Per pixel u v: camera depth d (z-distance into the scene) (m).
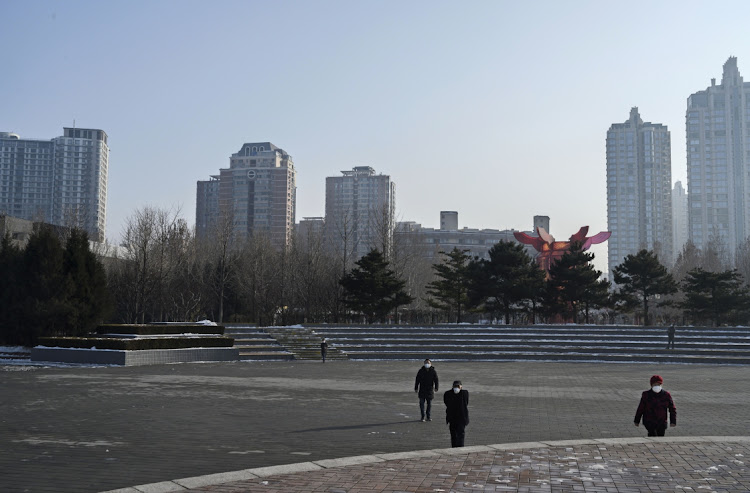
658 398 13.67
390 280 58.50
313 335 51.00
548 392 26.11
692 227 184.12
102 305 47.03
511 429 16.95
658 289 60.34
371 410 20.44
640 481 10.14
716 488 9.76
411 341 49.75
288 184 185.00
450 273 62.12
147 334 42.06
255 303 65.56
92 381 28.48
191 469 11.55
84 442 14.20
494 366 39.91
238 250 74.12
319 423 17.61
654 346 47.94
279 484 9.81
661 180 198.88
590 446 12.97
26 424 16.75
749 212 178.38
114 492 9.24
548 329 54.28
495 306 61.97
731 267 112.38
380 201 195.88
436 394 25.33
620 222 198.62
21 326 44.25
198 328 44.94
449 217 178.62
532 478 10.28
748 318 60.97
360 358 44.47
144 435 15.23
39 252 44.84
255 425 17.06
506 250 61.50
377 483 9.91
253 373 33.38
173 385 27.09
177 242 66.12
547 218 180.38
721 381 31.16
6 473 11.08
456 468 10.98
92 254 47.47
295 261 71.25
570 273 59.16
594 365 41.03
